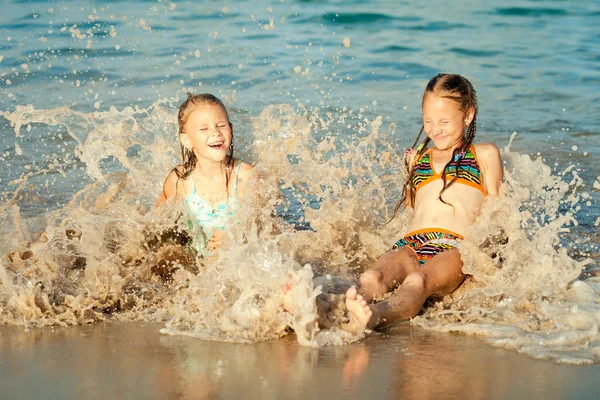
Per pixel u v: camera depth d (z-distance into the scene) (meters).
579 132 7.31
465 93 4.27
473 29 11.99
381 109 7.84
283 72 9.13
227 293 3.77
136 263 4.45
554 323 3.60
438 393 2.86
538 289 3.96
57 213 4.86
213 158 4.51
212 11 12.41
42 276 4.10
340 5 12.96
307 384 2.93
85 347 3.36
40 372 3.06
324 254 4.52
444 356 3.24
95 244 4.34
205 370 3.07
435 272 3.91
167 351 3.30
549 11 13.21
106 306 3.93
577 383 2.96
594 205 5.46
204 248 4.62
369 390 2.88
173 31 11.10
